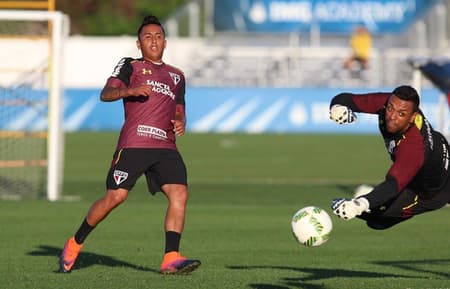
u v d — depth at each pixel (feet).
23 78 232.94
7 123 281.74
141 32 107.96
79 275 109.50
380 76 466.29
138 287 101.30
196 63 475.72
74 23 597.52
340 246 137.80
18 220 162.09
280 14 487.20
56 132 196.13
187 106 417.69
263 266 118.73
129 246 135.03
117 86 105.09
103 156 307.78
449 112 270.46
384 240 144.25
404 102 85.76
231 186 228.84
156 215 171.53
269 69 471.62
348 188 226.17
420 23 490.08
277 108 418.10
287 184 234.58
